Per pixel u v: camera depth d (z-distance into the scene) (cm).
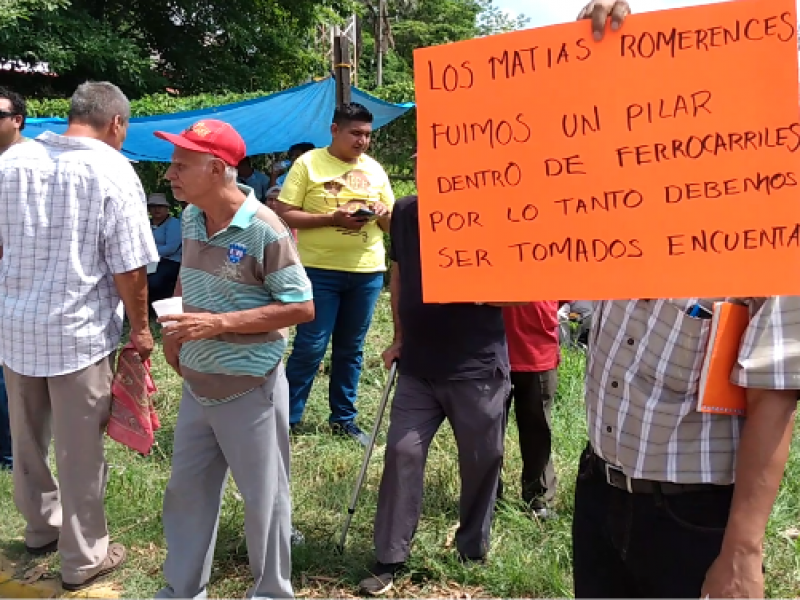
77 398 280
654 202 152
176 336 235
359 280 434
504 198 163
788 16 141
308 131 796
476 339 283
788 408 141
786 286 142
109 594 291
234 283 249
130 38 1546
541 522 340
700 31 146
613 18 151
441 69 165
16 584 298
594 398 174
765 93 143
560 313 595
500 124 162
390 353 319
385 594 291
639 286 154
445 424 450
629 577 175
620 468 167
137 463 401
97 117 288
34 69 1407
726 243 147
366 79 2788
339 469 399
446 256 168
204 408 258
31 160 275
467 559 304
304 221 414
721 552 144
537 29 158
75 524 289
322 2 1848
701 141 148
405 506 291
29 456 304
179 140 234
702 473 155
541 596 288
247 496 257
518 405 341
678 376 157
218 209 247
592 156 156
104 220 277
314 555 313
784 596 281
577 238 158
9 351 282
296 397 446
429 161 168
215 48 1758
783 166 143
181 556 267
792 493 362
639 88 151
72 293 275
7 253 280
